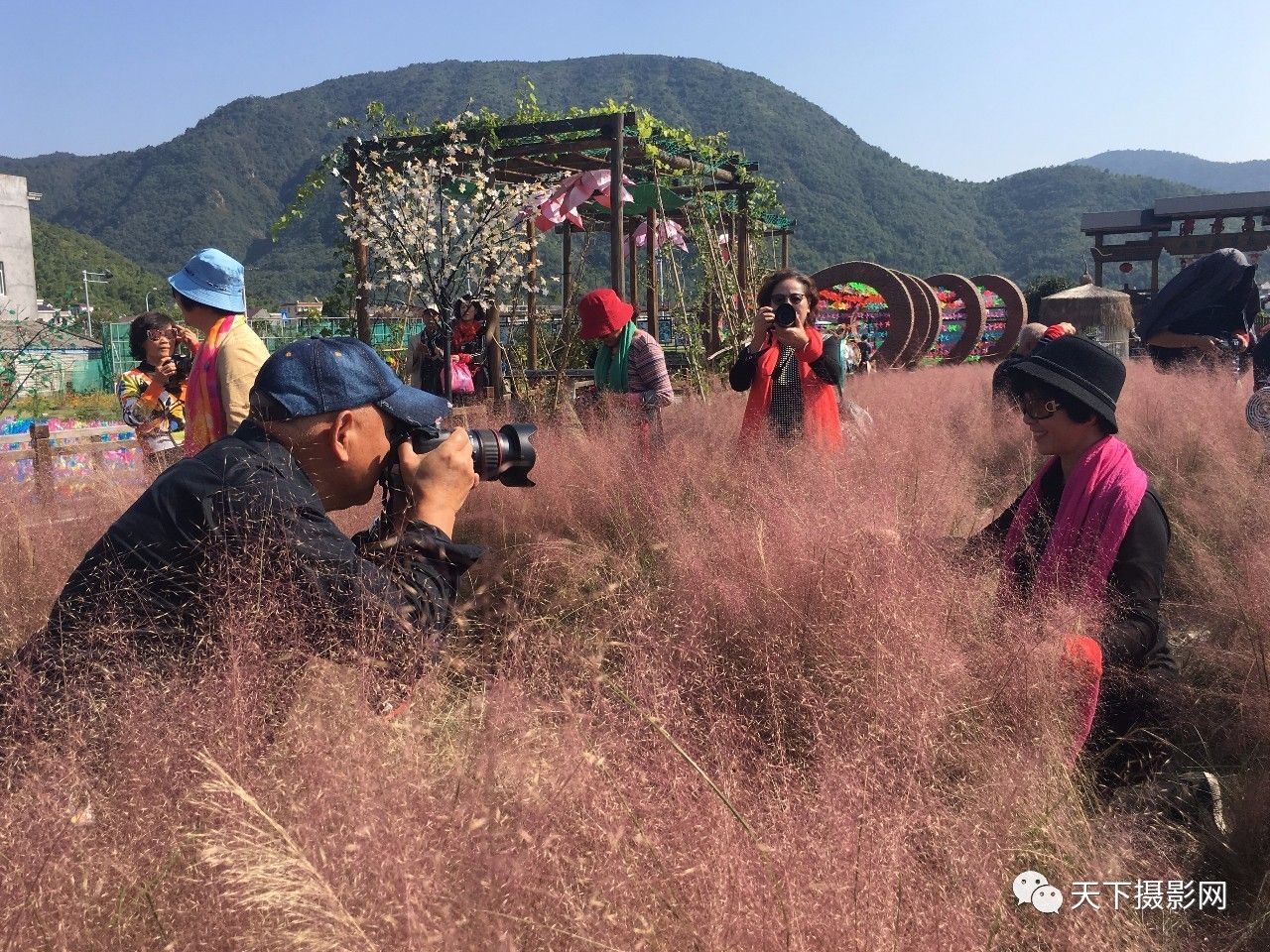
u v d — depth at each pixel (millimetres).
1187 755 2719
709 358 12844
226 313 3746
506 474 2254
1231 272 8297
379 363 2117
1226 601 3342
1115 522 2658
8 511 3941
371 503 4074
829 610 2449
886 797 1608
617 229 9789
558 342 13969
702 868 1346
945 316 23688
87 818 1374
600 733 1616
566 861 1302
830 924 1300
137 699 1562
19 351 15141
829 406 4855
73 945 1234
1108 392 2734
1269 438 4867
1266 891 2082
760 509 3467
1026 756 2016
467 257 9109
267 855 1205
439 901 1184
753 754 1799
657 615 2477
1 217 50875
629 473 4473
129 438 6375
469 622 2252
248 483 1917
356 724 1489
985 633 2457
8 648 2678
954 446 5703
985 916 1448
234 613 1689
